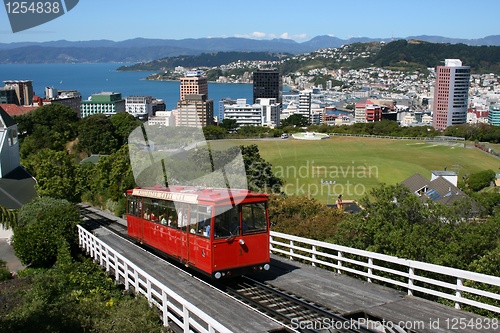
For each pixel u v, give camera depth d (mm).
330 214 34500
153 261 22203
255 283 18062
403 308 14766
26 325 16922
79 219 32750
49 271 26281
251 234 18250
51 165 45219
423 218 25453
